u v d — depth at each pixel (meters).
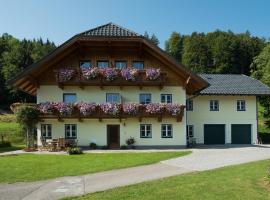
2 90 94.38
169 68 34.06
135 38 31.89
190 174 17.81
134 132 33.53
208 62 104.88
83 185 15.79
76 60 33.56
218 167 20.30
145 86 33.72
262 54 70.00
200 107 41.03
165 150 31.22
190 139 39.09
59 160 23.86
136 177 17.41
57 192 14.53
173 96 34.00
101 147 33.06
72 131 33.25
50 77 33.22
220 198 12.82
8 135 51.78
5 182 16.73
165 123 33.78
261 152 29.06
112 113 32.31
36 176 18.05
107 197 13.32
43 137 32.97
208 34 114.50
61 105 31.95
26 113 30.98
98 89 33.62
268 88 42.16
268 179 15.45
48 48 126.12
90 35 31.66
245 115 41.41
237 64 98.88
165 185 15.03
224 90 41.00
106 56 33.78
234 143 41.06
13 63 108.88
